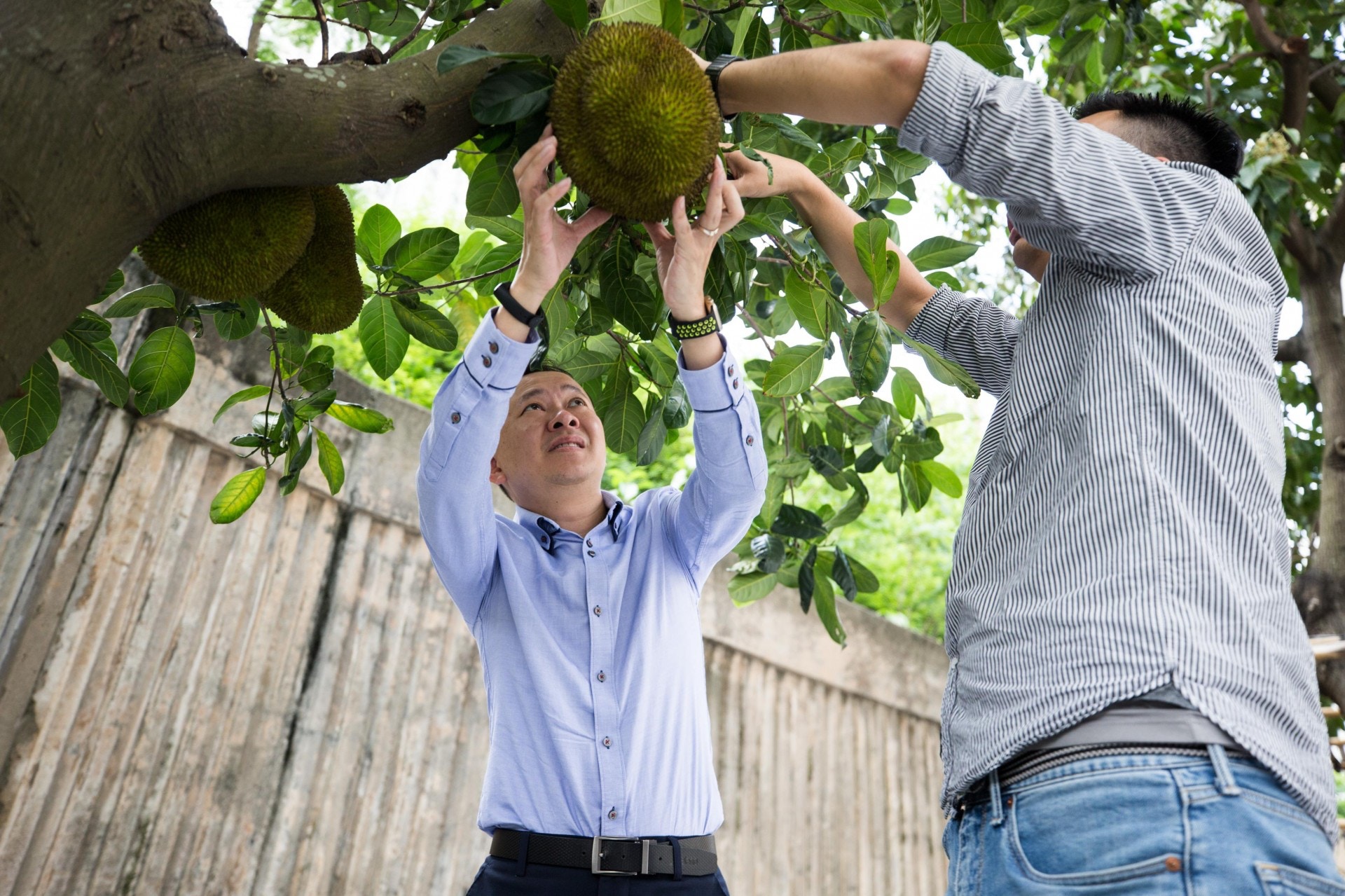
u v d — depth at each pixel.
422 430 4.02
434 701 3.92
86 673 3.13
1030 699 1.27
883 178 2.27
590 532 2.15
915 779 5.70
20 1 1.15
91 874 3.08
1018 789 1.28
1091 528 1.31
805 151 2.08
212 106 1.19
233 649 3.46
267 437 2.23
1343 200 3.96
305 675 3.61
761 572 2.73
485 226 2.14
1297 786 1.19
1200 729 1.19
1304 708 1.25
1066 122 1.42
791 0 1.89
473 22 1.48
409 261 2.09
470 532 1.98
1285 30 4.31
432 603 3.99
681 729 2.00
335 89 1.29
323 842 3.56
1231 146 1.72
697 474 2.09
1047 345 1.48
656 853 1.86
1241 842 1.14
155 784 3.23
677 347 2.16
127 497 3.28
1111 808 1.19
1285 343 4.08
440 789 3.87
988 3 2.57
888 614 9.46
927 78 1.40
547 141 1.41
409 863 3.74
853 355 1.78
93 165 1.13
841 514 2.75
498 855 1.88
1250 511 1.30
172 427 3.38
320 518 3.74
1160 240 1.40
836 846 5.14
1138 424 1.33
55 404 1.98
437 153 1.42
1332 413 3.83
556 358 2.27
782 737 5.04
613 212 1.54
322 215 1.72
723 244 1.83
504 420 1.91
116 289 2.04
